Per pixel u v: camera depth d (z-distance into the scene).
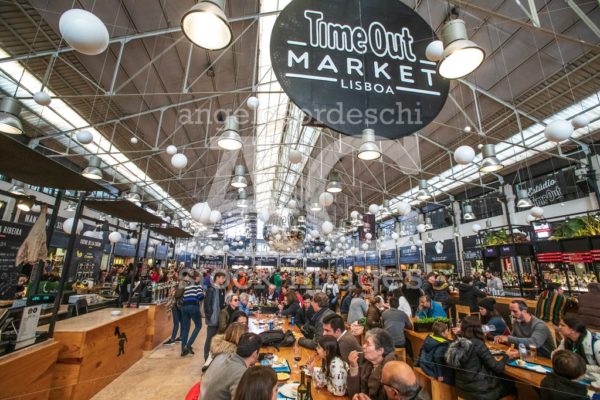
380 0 2.66
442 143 12.26
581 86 8.12
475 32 7.48
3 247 6.20
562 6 6.30
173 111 9.72
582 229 7.97
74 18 2.13
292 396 2.05
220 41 1.93
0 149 2.55
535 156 12.01
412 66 2.55
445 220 17.67
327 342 2.28
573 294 6.98
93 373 3.50
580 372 2.02
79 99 8.18
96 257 13.30
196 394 2.12
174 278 10.99
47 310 4.30
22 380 2.44
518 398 2.59
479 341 2.68
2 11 5.36
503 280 8.95
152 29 6.35
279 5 6.98
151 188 17.27
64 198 4.52
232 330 2.35
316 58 2.38
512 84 8.52
